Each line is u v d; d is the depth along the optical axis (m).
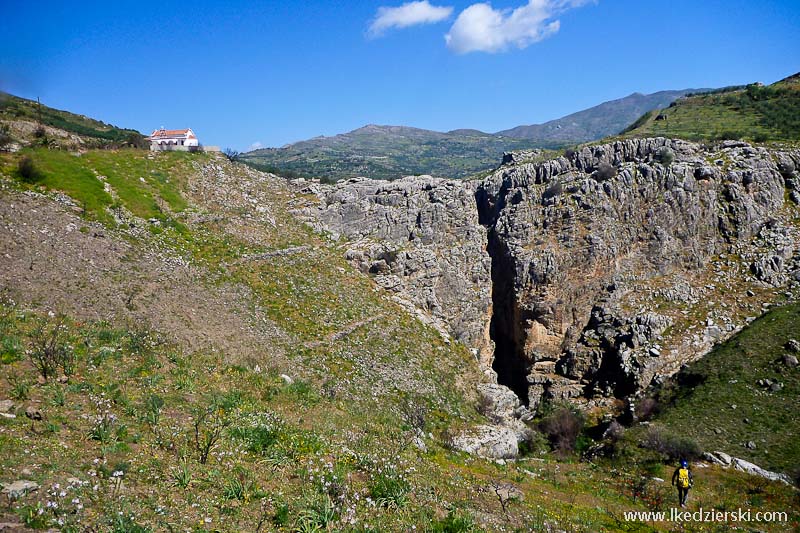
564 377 59.78
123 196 45.41
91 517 10.03
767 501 28.48
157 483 12.18
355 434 21.62
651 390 53.03
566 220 63.62
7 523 9.18
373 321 47.34
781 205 67.75
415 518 14.19
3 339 18.59
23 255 29.50
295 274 48.22
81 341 21.28
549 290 61.66
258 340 36.16
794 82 118.69
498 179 69.62
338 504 13.38
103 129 83.25
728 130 88.50
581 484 28.73
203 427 16.14
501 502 17.86
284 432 17.44
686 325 57.53
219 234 48.44
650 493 27.91
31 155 44.28
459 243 64.06
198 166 58.22
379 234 61.69
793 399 44.56
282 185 65.62
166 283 36.25
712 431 43.22
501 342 65.81
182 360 23.64
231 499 12.45
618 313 59.53
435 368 46.12
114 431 14.12
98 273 32.25
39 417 13.86
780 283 60.97
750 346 52.16
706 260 64.62
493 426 37.81
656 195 65.00
